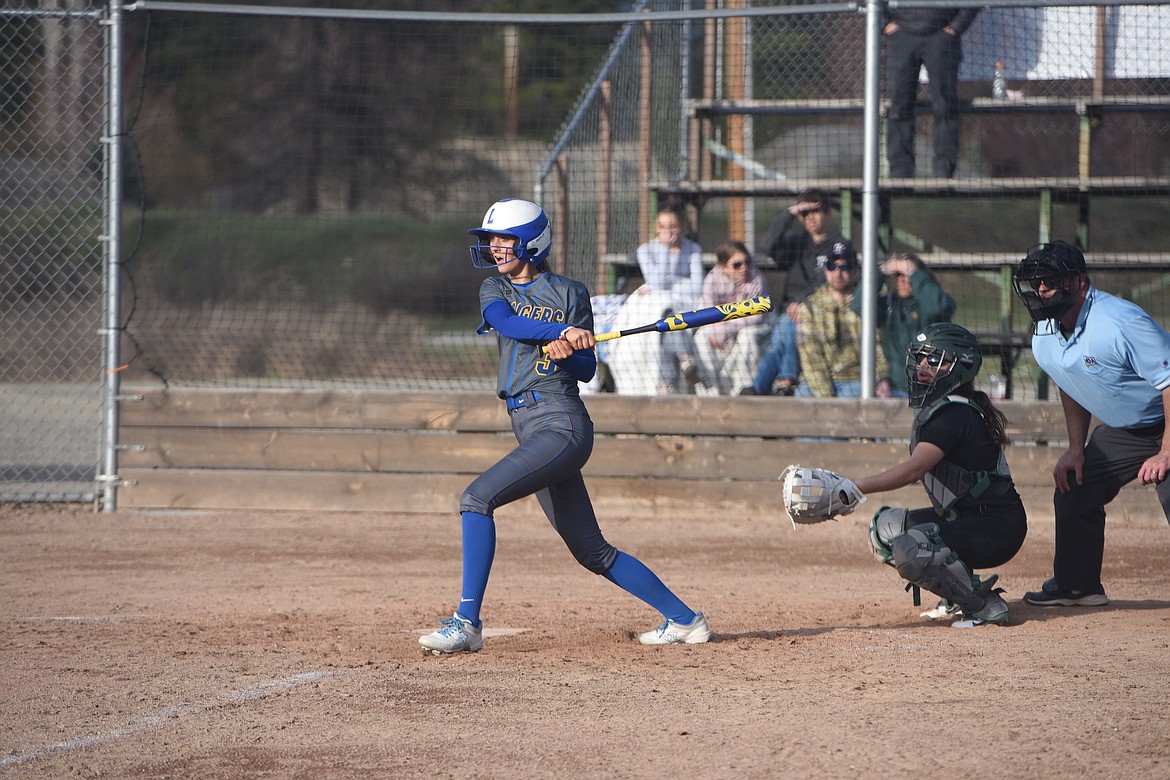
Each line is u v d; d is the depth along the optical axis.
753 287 36.81
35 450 45.88
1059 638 19.20
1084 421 21.97
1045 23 37.28
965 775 12.49
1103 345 20.27
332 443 34.84
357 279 85.69
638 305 36.72
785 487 18.73
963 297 45.44
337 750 13.88
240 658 18.62
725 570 27.52
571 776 12.82
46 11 34.16
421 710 15.45
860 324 34.19
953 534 20.05
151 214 95.06
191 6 33.38
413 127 73.00
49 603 23.73
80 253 47.00
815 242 36.75
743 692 16.03
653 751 13.55
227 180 96.88
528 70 61.53
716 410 33.66
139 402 35.09
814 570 27.52
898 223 53.28
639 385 36.66
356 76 71.94
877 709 14.97
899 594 24.66
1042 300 20.55
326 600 24.17
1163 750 13.17
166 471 35.09
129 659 18.58
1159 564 27.52
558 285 18.83
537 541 31.23
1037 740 13.56
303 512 34.88
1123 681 16.16
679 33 43.03
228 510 35.06
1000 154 56.59
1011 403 32.91
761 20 40.81
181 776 13.09
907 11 36.97
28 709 15.72
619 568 19.33
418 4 85.62
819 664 17.59
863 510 33.19
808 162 49.41
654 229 40.12
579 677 17.09
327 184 94.88
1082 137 38.56
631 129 42.28
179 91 93.88
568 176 42.00
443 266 84.25
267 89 88.81
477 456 34.62
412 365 64.25
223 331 74.56
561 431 18.44
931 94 37.47
